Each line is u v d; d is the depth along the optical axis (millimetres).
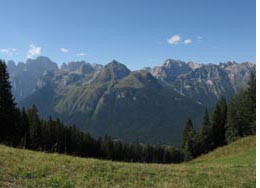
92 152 130250
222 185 21297
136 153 161000
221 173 25500
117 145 149250
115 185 19047
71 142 114438
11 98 78500
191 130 118188
